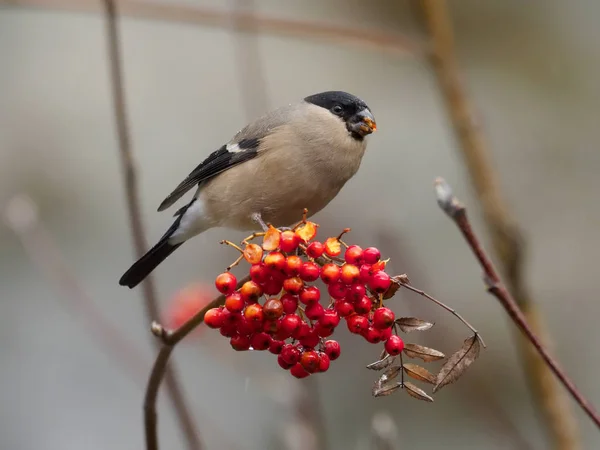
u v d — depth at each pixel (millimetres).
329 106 7434
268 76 13281
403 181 12406
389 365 4363
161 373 4930
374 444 5594
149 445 5039
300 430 6629
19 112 13359
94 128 13375
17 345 11984
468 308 11320
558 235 12133
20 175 12883
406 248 8461
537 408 7914
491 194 8289
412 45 8930
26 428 11523
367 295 4648
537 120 13023
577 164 12672
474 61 13516
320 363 4598
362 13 13117
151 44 13836
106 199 12922
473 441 9969
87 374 12031
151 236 12359
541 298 11719
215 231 11688
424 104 13062
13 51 13812
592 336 11398
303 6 13227
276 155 7172
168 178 12719
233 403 10820
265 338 4727
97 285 12172
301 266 4484
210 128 13156
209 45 13867
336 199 11398
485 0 13672
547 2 13742
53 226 12570
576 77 13281
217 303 4770
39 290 12242
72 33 14039
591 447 10406
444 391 10172
